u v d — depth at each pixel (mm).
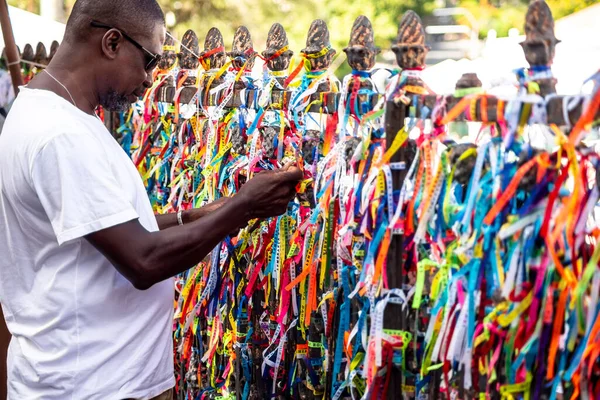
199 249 1793
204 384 2516
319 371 2070
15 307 1876
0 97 3297
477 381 1623
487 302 1600
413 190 1715
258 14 15867
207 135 2400
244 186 1855
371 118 1776
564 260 1497
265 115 2217
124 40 1847
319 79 2002
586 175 1492
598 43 6621
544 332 1531
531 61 1549
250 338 2291
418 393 1724
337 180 1900
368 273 1770
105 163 1731
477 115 1577
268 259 2188
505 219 1562
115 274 1821
